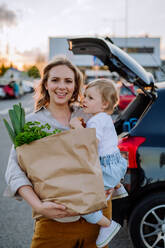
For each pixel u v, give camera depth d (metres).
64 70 1.63
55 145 1.31
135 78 2.66
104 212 1.66
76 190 1.29
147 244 2.41
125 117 3.39
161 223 2.38
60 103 1.65
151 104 2.49
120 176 1.75
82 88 1.81
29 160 1.32
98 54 2.96
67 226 1.50
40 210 1.28
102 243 1.58
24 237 2.87
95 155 1.34
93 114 1.88
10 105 16.70
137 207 2.39
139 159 2.36
